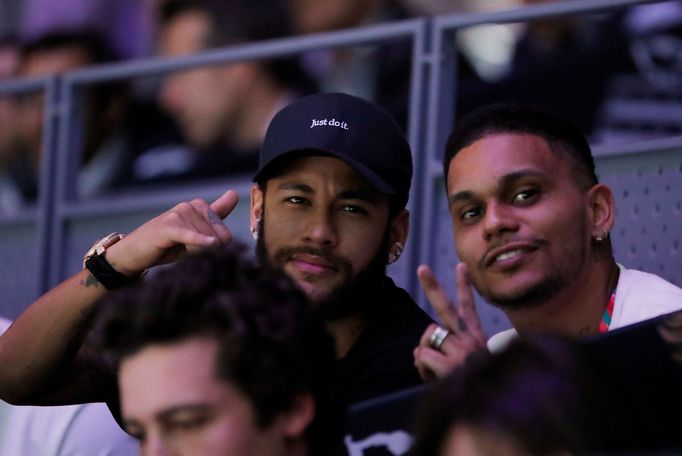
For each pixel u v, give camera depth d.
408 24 9.91
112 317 4.50
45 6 17.20
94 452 8.19
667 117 13.55
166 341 4.40
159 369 4.39
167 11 16.73
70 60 17.00
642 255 8.69
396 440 4.70
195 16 16.58
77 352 6.94
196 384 4.37
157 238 6.50
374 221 6.89
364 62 15.27
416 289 9.45
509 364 3.87
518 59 14.22
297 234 6.84
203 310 4.41
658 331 4.86
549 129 6.93
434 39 9.80
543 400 3.75
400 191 7.02
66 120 11.71
